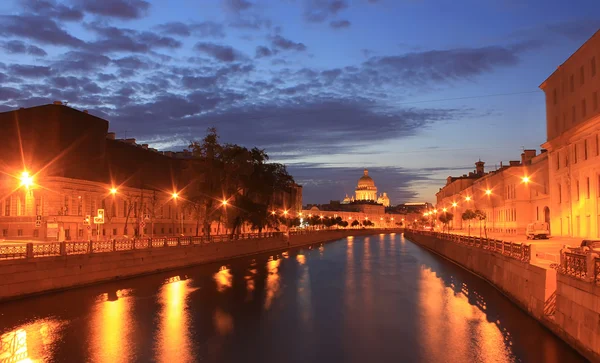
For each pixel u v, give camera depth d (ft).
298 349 67.97
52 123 199.11
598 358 53.36
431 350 67.21
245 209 219.61
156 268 145.89
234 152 212.02
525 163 286.66
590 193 163.53
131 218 236.43
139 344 69.72
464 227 434.30
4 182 200.03
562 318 66.13
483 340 71.31
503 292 107.86
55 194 192.24
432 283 131.03
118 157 235.61
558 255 84.53
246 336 74.74
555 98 199.82
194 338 73.15
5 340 70.64
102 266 120.16
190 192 272.10
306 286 125.90
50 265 103.09
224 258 201.67
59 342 70.13
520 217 268.21
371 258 219.41
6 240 188.96
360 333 76.54
